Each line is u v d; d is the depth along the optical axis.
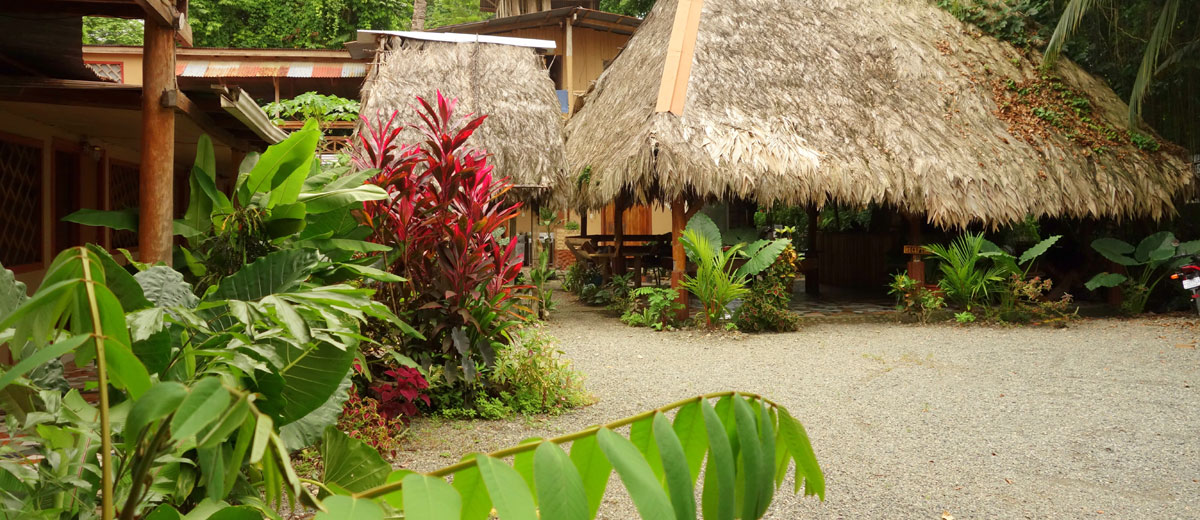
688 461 0.99
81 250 1.15
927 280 12.12
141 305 2.04
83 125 6.65
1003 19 13.41
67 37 4.89
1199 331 9.42
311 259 2.93
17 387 1.96
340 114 12.64
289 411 2.59
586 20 17.97
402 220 5.14
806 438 1.09
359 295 2.25
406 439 4.71
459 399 5.34
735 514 1.01
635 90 11.42
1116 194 11.12
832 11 12.11
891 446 4.73
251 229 3.92
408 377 4.83
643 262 13.18
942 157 10.52
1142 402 5.89
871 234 15.30
